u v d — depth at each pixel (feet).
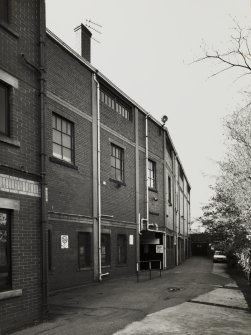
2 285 28.63
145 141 84.64
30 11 34.53
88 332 27.84
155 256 93.76
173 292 48.78
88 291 49.14
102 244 63.57
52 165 50.24
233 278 70.49
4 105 30.91
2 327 27.55
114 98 72.59
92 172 60.90
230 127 50.90
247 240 60.49
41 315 32.40
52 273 47.91
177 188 125.29
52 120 51.90
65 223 52.16
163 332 28.25
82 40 68.54
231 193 57.57
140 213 79.92
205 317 33.78
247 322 31.99
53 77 52.16
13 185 30.17
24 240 30.94
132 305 39.04
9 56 31.24
